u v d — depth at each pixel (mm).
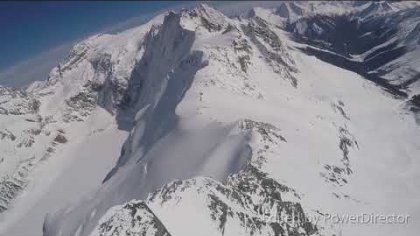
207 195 142250
